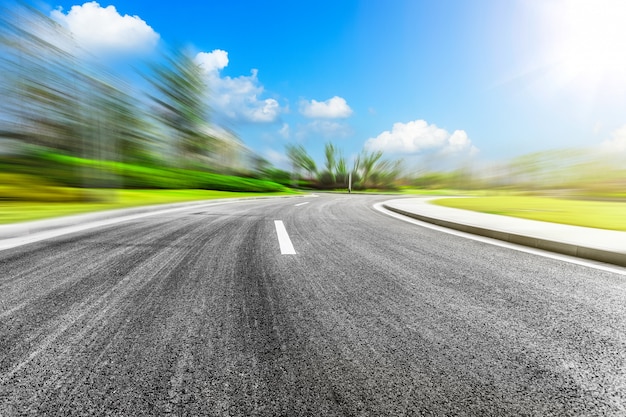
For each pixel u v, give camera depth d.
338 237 6.17
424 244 5.58
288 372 1.67
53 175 17.48
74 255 4.37
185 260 4.13
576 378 1.65
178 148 36.94
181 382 1.57
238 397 1.46
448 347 1.96
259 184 42.31
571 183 42.50
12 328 2.14
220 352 1.86
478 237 6.46
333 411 1.38
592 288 3.15
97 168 15.84
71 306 2.54
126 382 1.56
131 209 10.37
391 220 9.56
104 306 2.55
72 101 16.19
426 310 2.54
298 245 5.26
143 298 2.73
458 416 1.36
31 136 17.44
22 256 4.29
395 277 3.47
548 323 2.32
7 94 15.53
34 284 3.09
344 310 2.52
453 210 12.10
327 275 3.51
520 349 1.94
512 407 1.42
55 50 15.58
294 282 3.24
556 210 12.43
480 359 1.82
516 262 4.28
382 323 2.29
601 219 8.91
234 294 2.86
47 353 1.82
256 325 2.23
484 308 2.60
